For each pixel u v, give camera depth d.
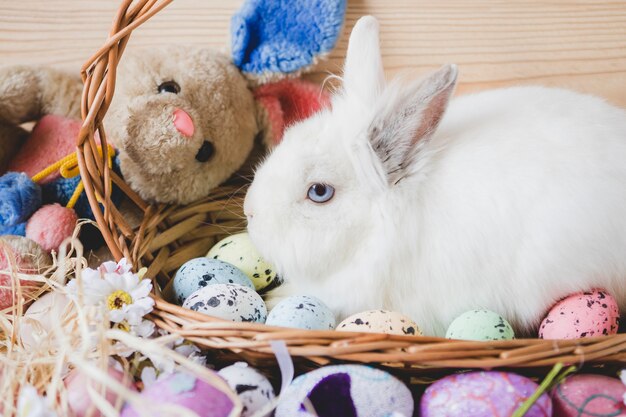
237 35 0.52
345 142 0.44
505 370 0.36
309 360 0.36
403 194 0.43
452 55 0.58
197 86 0.50
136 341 0.34
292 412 0.35
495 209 0.42
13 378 0.36
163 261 0.48
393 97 0.43
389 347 0.35
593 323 0.40
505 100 0.47
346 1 0.54
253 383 0.35
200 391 0.34
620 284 0.42
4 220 0.46
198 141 0.49
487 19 0.57
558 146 0.43
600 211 0.41
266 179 0.46
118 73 0.49
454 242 0.43
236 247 0.48
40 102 0.53
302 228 0.45
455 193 0.43
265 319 0.42
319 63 0.57
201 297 0.41
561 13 0.58
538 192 0.42
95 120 0.42
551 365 0.36
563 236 0.41
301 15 0.52
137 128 0.47
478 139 0.44
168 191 0.50
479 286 0.43
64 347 0.34
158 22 0.56
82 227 0.49
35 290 0.45
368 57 0.47
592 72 0.59
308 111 0.55
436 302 0.44
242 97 0.52
